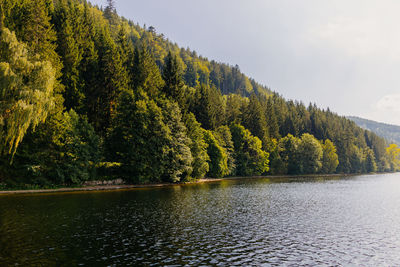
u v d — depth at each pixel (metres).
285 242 24.27
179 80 92.62
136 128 66.88
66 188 56.31
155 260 19.11
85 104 73.75
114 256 19.62
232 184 80.31
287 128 175.12
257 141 122.81
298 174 143.38
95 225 27.98
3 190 50.34
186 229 27.42
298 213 37.31
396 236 26.97
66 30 73.94
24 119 36.72
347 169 182.62
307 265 19.22
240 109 150.25
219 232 26.72
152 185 70.00
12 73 36.09
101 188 60.12
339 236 26.67
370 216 36.34
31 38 58.62
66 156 57.22
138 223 29.23
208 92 131.00
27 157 53.97
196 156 83.19
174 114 75.19
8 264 17.73
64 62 72.25
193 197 49.22
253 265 18.80
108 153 69.50
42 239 23.11
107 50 82.19
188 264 18.56
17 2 60.47
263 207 41.12
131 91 72.69
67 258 19.02
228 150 113.25
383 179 123.50
